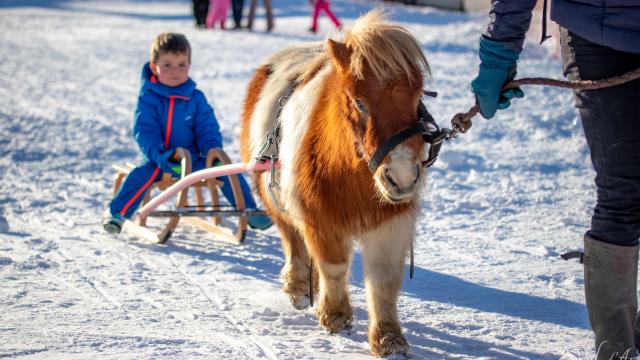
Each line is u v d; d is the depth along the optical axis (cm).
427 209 728
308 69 455
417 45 358
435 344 421
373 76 352
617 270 361
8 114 1162
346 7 2919
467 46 1795
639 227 362
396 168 343
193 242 643
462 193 782
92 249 611
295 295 491
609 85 338
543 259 584
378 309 412
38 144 1002
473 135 1030
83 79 1575
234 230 675
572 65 360
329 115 391
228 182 661
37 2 3728
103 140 1032
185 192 642
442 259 587
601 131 350
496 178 838
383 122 350
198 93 674
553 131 1046
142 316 461
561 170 873
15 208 735
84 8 3359
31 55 1931
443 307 484
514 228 668
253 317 467
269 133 450
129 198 643
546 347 414
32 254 589
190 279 541
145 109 657
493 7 361
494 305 487
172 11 3178
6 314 457
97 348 404
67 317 455
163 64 654
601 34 339
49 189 807
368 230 399
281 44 1961
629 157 347
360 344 423
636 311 373
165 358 391
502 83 368
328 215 405
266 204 501
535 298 499
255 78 540
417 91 354
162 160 632
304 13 2848
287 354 403
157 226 690
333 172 392
